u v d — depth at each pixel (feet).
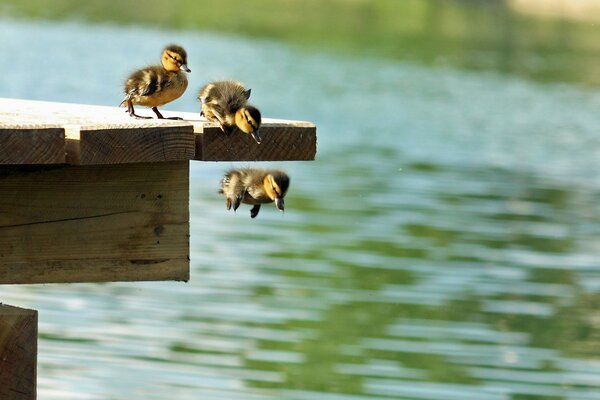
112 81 148.56
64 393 42.83
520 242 74.28
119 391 43.55
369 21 250.16
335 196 85.66
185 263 20.92
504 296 61.46
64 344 48.03
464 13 270.05
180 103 125.49
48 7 239.30
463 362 50.98
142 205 20.49
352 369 48.85
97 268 20.27
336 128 125.90
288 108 139.33
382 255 68.54
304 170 96.68
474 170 102.89
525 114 146.41
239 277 60.44
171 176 20.63
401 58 200.34
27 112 21.65
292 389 45.55
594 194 94.07
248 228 72.02
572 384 49.19
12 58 161.68
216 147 20.47
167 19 234.17
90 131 18.42
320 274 62.39
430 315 57.26
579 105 157.89
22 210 19.70
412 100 152.66
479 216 81.97
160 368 46.14
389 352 51.42
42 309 52.70
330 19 248.93
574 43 234.58
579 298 61.82
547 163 109.70
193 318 52.90
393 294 60.54
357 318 55.16
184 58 26.14
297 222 74.64
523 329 55.72
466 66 193.88
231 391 44.83
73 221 20.04
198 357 47.93
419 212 81.61
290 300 57.47
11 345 17.13
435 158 108.47
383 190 89.56
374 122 131.95
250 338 51.11
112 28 212.84
